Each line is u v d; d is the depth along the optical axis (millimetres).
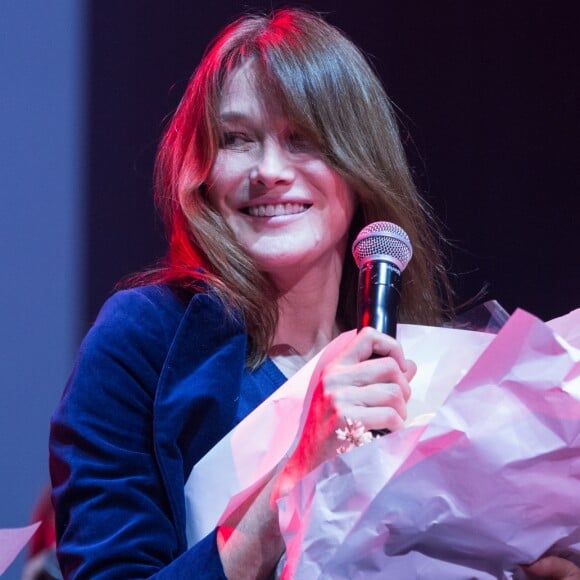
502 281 11031
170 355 5262
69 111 9578
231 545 4586
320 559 3951
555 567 4199
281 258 5578
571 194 10984
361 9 10875
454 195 11055
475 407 3953
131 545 4812
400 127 10969
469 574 4090
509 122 11094
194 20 10047
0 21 9383
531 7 11102
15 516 9117
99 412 5145
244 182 5613
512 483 3961
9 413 9188
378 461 4004
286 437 4879
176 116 6062
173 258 5805
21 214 9359
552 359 3930
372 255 5031
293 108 5582
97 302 9578
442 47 11070
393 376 4461
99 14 9742
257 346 5613
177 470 5031
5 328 9242
